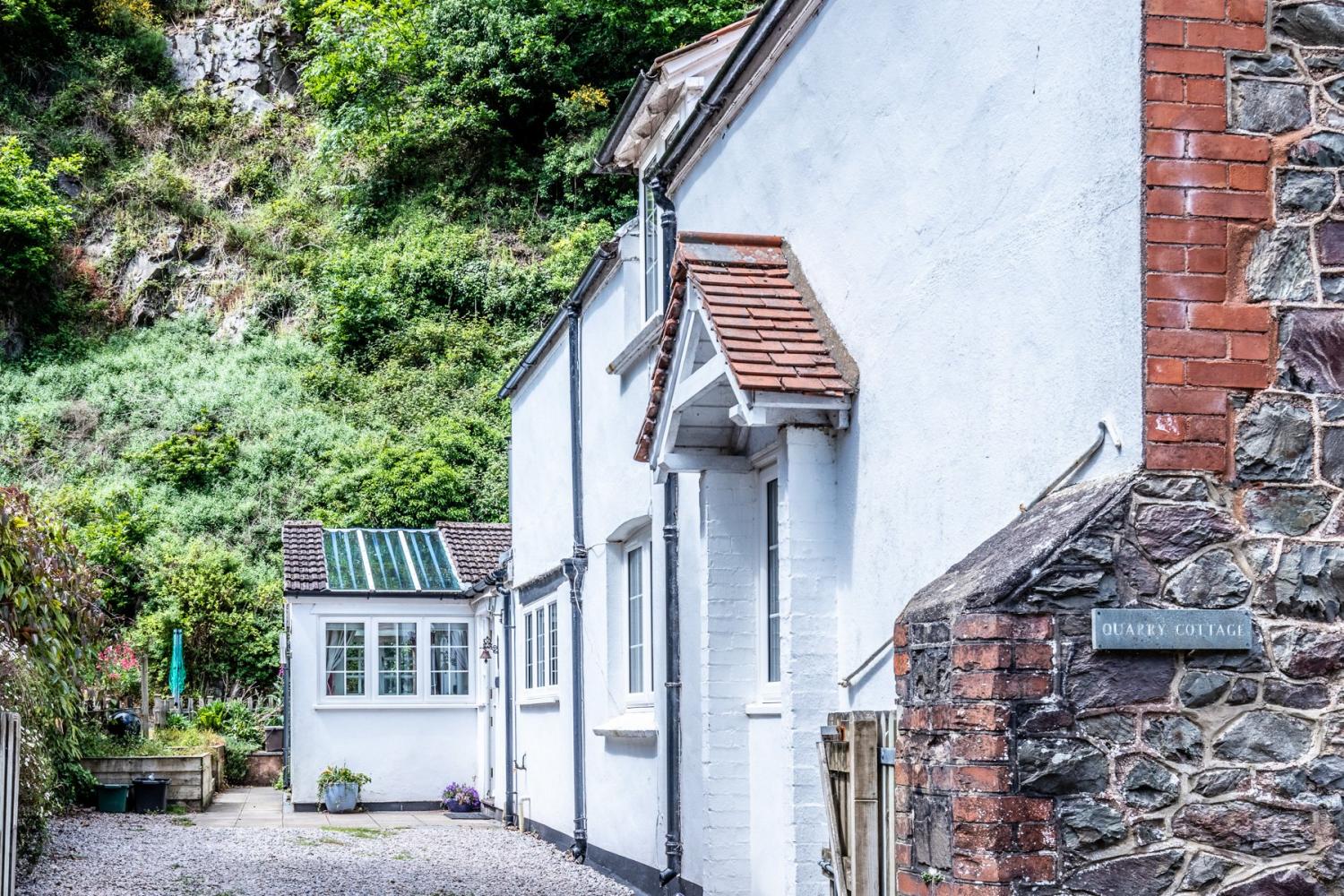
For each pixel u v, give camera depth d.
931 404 6.26
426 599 20.25
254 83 46.66
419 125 40.50
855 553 7.06
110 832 14.59
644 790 11.07
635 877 11.30
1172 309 4.71
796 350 7.28
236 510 32.41
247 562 31.17
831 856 6.58
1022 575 4.61
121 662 20.64
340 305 37.00
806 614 7.25
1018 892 4.48
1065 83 5.23
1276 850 4.59
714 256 7.93
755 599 8.66
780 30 8.16
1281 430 4.72
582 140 39.34
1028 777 4.54
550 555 15.14
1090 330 5.01
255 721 25.97
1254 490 4.71
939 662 4.89
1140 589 4.64
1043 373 5.32
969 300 5.93
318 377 36.12
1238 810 4.59
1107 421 4.89
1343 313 4.78
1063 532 4.66
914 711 5.08
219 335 39.25
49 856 12.19
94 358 37.84
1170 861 4.55
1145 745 4.59
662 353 8.43
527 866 13.02
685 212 10.26
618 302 12.20
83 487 32.09
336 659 19.88
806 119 7.89
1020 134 5.55
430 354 36.06
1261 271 4.77
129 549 29.48
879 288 6.86
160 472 33.53
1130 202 4.81
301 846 14.30
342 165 43.12
